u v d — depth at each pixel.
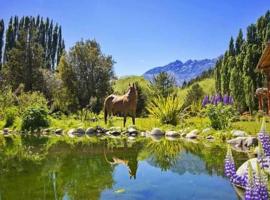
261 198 3.18
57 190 5.50
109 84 39.28
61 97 34.31
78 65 38.62
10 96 24.20
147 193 5.33
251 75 29.39
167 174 6.65
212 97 19.72
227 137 11.93
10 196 5.19
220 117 13.86
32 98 24.02
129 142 12.48
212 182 5.88
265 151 4.25
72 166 7.59
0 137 15.03
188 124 16.53
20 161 8.31
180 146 10.91
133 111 17.03
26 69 41.78
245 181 4.69
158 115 17.94
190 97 37.34
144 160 8.36
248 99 29.08
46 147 11.04
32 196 5.20
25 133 17.33
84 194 5.28
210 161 7.87
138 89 31.25
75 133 16.61
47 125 18.83
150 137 14.32
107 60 39.69
